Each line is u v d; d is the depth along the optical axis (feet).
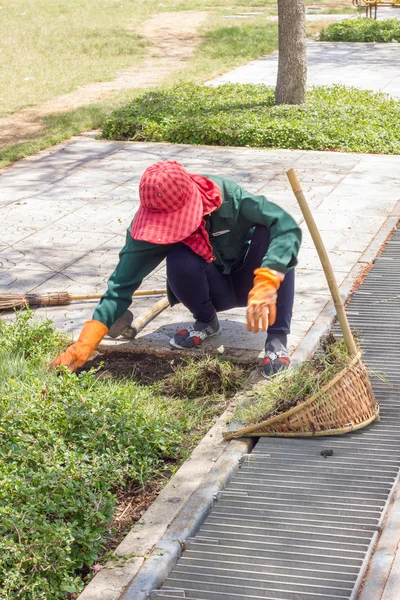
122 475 13.96
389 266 23.70
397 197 29.53
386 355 18.54
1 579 11.32
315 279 22.63
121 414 15.26
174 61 62.85
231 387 17.51
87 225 27.61
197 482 14.03
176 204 16.35
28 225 27.73
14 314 21.09
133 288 16.93
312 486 13.87
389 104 42.86
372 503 13.30
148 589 11.37
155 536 12.60
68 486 12.83
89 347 16.51
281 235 15.99
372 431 15.51
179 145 37.86
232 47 66.95
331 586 11.39
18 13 87.86
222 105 43.50
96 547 12.24
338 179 31.81
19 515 11.98
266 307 14.88
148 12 90.58
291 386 15.56
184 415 16.43
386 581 11.32
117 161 35.53
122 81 55.57
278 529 12.71
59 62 62.44
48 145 38.50
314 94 45.98
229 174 32.68
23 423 14.67
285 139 37.04
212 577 11.76
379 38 68.85
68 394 15.67
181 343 18.85
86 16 86.69
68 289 22.52
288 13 42.42
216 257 17.61
